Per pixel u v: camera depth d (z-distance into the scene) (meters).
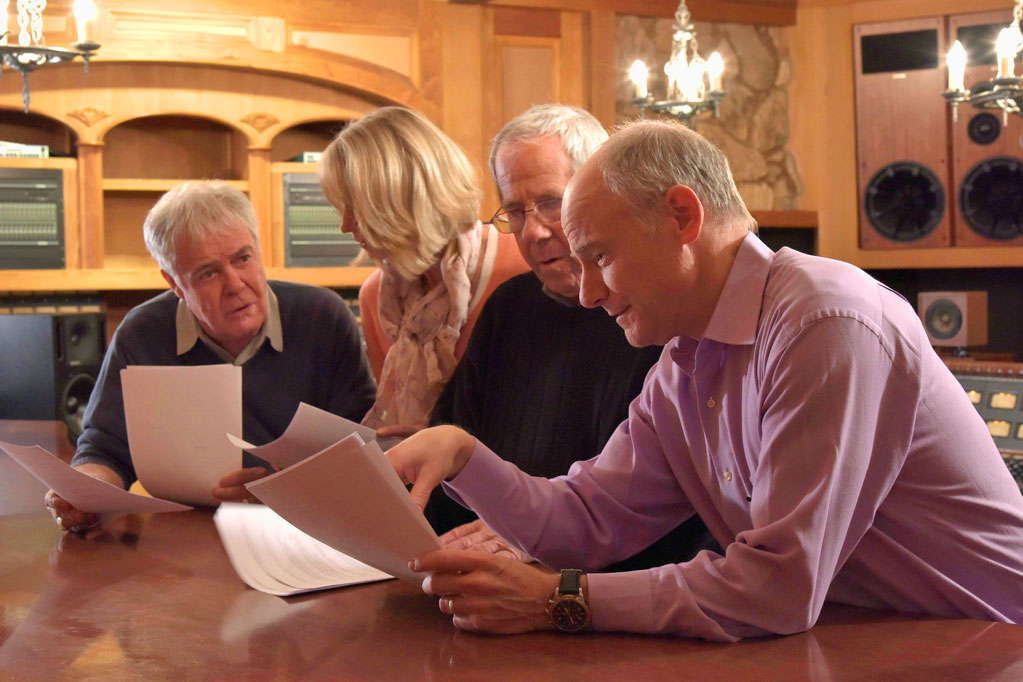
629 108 5.27
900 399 1.08
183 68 4.69
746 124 5.51
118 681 0.97
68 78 4.55
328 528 1.10
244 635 1.10
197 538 1.57
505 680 0.94
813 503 1.02
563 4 5.11
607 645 1.03
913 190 5.44
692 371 1.24
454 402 1.80
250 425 2.07
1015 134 5.21
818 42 5.51
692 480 1.31
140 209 5.02
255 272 1.98
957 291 5.35
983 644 1.01
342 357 2.15
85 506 1.60
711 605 1.03
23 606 1.23
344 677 0.97
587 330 1.61
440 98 4.96
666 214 1.12
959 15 5.28
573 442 1.58
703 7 5.34
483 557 1.08
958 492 1.17
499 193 1.65
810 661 0.97
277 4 4.69
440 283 1.99
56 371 4.14
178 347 2.05
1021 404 4.11
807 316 1.05
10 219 4.56
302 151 5.23
